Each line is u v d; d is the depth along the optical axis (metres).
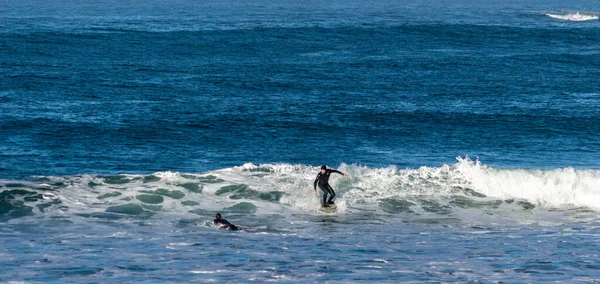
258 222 74.94
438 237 70.00
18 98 153.00
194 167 103.50
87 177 87.31
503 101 165.75
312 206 81.56
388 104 158.88
